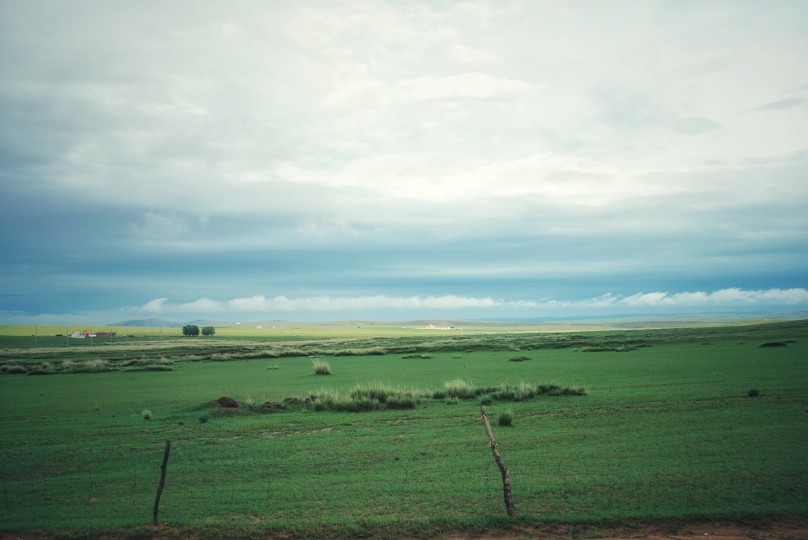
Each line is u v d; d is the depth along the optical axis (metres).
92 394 36.19
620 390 28.12
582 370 42.94
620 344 83.75
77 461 16.62
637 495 11.02
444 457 15.32
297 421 22.77
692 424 18.00
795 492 10.79
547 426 19.30
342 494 12.05
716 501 10.45
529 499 11.15
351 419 22.98
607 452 14.82
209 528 10.26
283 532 10.03
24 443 19.53
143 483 13.90
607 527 9.62
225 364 70.38
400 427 20.59
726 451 14.16
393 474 13.66
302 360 76.94
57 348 130.38
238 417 24.30
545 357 63.06
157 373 55.94
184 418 24.50
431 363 61.25
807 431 16.22
